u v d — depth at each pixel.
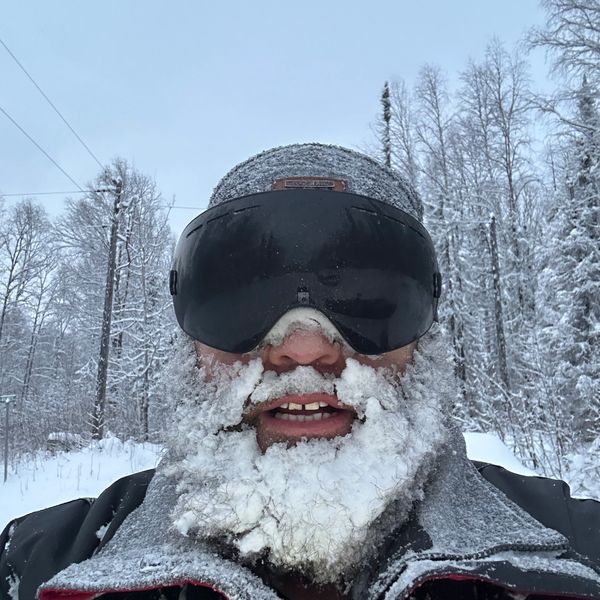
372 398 0.95
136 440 16.59
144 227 21.80
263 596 0.82
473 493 1.10
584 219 15.48
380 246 1.04
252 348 0.98
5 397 9.99
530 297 22.23
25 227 31.20
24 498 8.06
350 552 0.90
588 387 11.72
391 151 24.28
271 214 1.03
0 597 1.20
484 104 28.30
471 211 25.05
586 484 6.32
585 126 16.16
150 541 1.01
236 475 0.92
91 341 22.17
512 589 0.83
